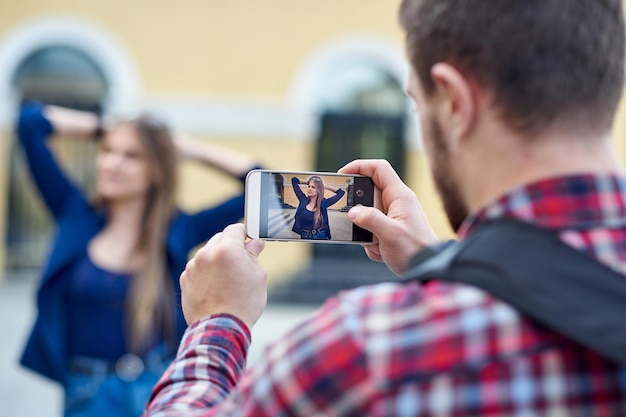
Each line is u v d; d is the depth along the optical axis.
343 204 1.33
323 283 10.14
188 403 0.98
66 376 2.81
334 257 10.41
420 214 1.29
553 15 0.88
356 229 1.33
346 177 1.33
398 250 1.25
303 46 10.46
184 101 10.35
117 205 3.00
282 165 10.45
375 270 10.38
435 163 0.98
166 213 3.00
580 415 0.79
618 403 0.79
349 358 0.82
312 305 9.87
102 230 2.99
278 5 10.39
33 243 10.67
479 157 0.92
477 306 0.81
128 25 10.35
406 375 0.80
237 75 10.42
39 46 10.34
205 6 10.35
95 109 10.51
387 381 0.80
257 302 1.11
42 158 3.19
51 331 2.82
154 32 10.36
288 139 10.45
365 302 0.86
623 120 9.70
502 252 0.83
